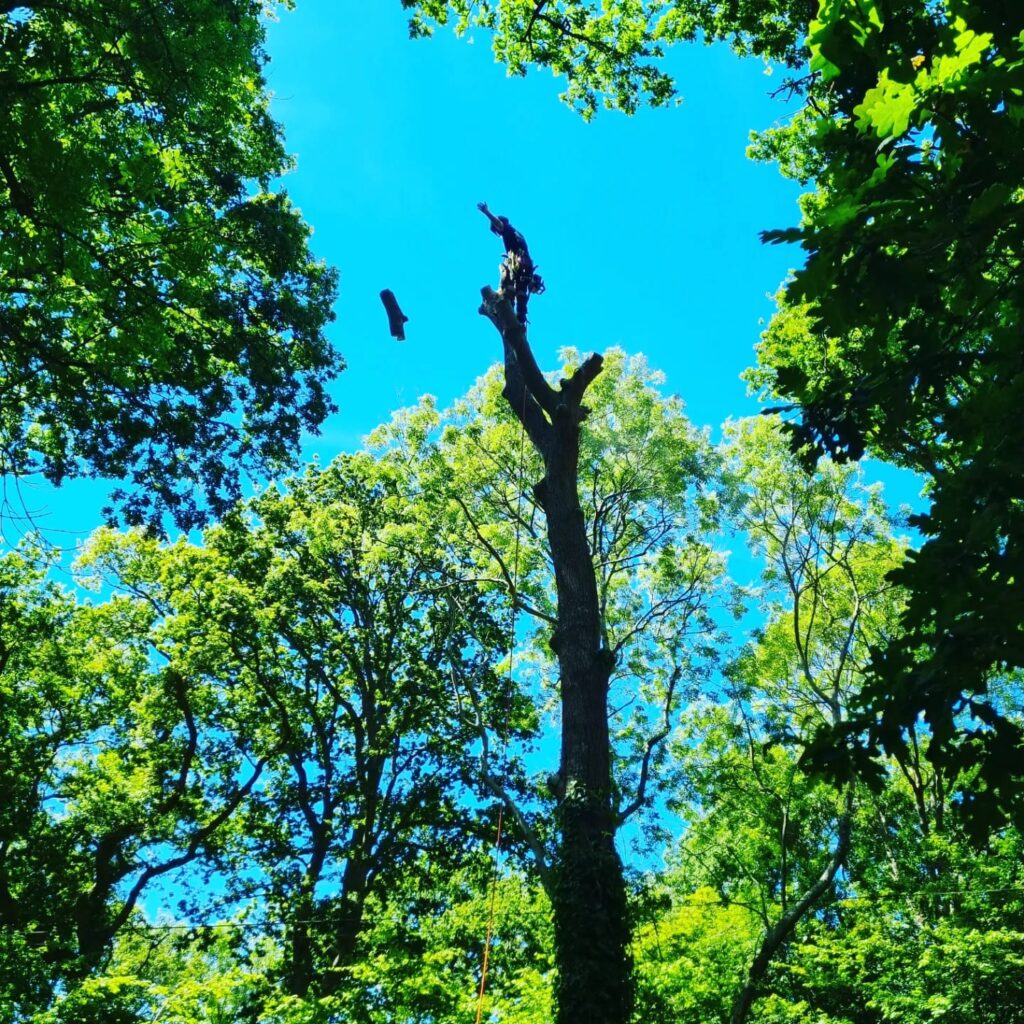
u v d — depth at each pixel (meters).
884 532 22.69
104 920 18.69
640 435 21.09
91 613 23.95
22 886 19.28
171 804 19.38
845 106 4.14
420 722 23.70
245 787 21.81
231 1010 12.21
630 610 21.33
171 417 13.86
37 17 10.91
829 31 4.00
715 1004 16.41
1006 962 14.22
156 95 11.70
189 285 12.76
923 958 14.80
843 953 16.23
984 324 4.11
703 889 18.17
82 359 12.84
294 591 23.89
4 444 13.36
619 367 21.89
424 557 21.78
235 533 24.67
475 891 21.31
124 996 11.98
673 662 19.83
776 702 23.67
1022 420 3.54
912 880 18.25
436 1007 12.08
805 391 4.47
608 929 8.01
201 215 12.92
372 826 22.25
